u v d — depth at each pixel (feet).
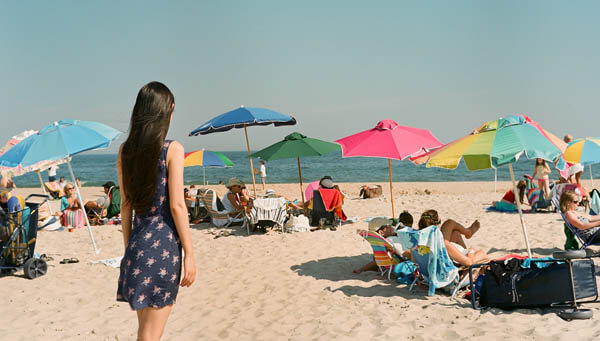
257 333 15.49
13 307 18.81
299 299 18.78
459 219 37.17
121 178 8.54
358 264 23.85
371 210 44.57
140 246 8.35
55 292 20.74
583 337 13.20
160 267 8.30
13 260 23.18
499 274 15.97
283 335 15.15
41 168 29.68
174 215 8.42
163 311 8.41
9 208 23.54
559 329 13.84
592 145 25.13
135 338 15.66
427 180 145.38
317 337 14.65
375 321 15.60
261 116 36.81
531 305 15.80
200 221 38.68
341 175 176.04
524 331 13.87
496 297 16.01
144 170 8.21
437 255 17.94
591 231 21.85
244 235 32.37
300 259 25.30
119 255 27.91
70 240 32.48
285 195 74.64
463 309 16.17
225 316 17.40
